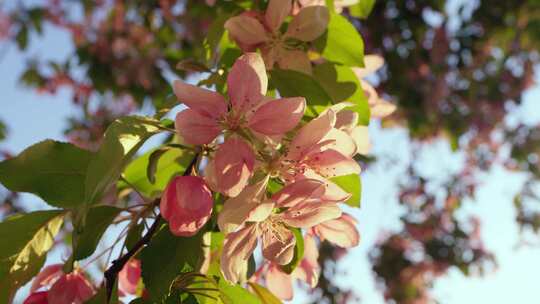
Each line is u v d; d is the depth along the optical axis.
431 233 1.17
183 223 0.19
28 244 0.22
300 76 0.24
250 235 0.21
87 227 0.22
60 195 0.22
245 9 0.28
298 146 0.20
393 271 1.18
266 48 0.25
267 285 0.25
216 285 0.21
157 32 0.80
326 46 0.26
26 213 0.22
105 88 0.85
